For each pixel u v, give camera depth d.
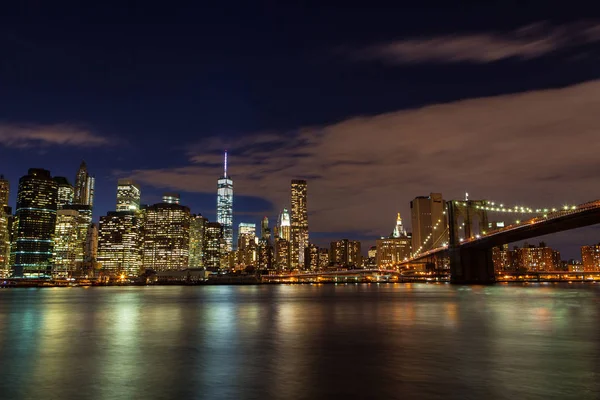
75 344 46.97
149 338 51.09
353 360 36.59
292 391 27.62
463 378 30.17
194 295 198.75
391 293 179.00
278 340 48.47
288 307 104.38
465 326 59.09
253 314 84.44
